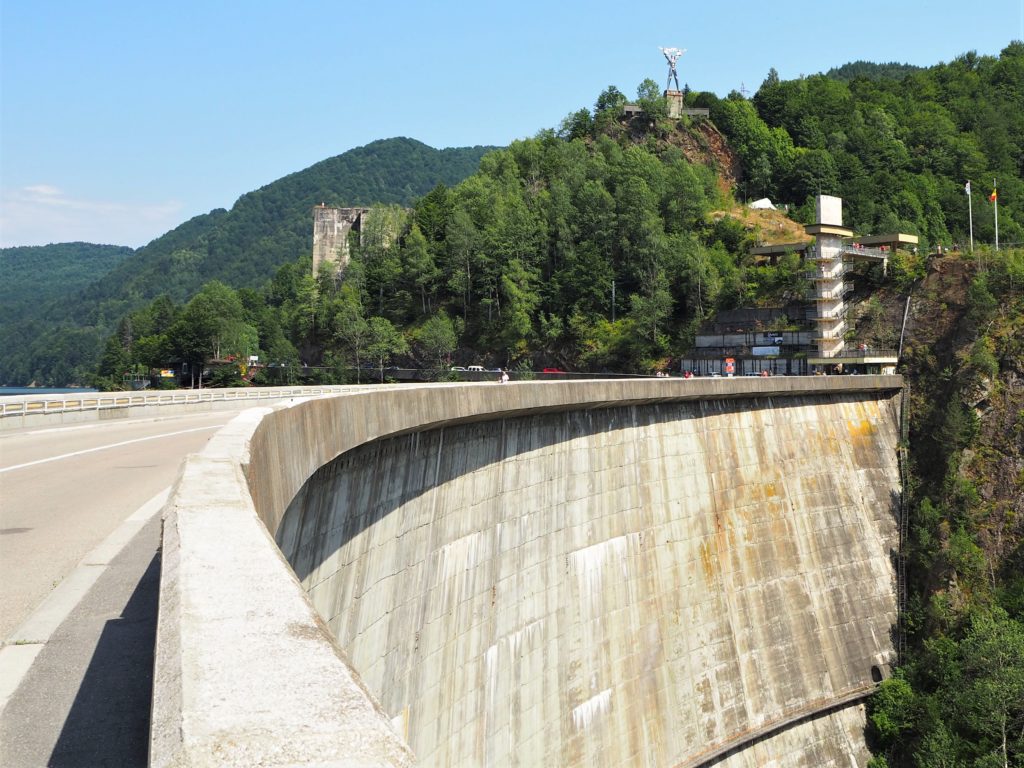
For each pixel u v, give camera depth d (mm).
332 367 164625
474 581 38000
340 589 26859
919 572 78312
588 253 144625
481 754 36625
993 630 61562
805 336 107812
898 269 104875
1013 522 80375
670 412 59594
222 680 3998
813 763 62688
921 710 64875
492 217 167125
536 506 44062
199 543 6688
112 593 12406
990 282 94750
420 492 33438
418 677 32750
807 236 150750
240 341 195875
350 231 199625
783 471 71188
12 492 23062
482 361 153125
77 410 50750
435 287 164625
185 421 51688
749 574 62969
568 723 43562
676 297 134625
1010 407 85688
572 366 140500
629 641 50031
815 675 64875
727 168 199250
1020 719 56188
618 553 50969
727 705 56375
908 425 89562
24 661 9570
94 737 7641
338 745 3457
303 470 19938
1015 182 197250
